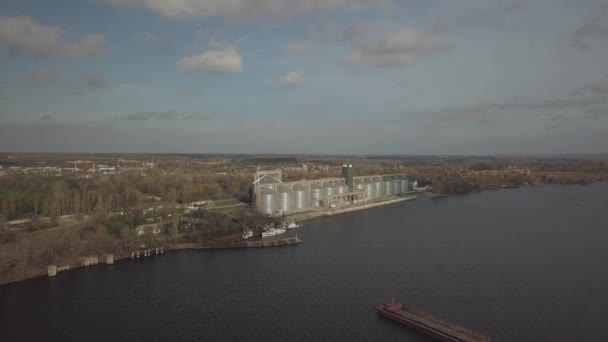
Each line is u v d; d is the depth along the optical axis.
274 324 144.38
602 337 134.88
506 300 163.88
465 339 126.94
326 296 167.88
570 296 168.12
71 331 137.88
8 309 152.62
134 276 188.62
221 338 135.25
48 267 186.50
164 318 148.12
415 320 141.62
